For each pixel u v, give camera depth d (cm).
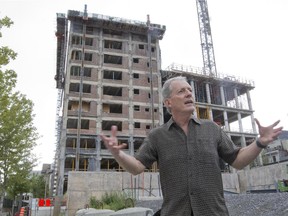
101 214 800
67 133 4319
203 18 8200
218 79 5709
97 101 4616
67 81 4600
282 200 645
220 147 240
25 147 1738
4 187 1825
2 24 1048
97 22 5144
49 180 6431
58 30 5231
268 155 5841
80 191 2530
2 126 1324
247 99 6084
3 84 1102
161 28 5450
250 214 639
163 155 232
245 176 3173
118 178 2648
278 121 214
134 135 4606
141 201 1260
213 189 215
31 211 2311
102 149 4481
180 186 217
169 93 249
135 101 4850
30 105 1766
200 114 5609
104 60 5241
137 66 5144
